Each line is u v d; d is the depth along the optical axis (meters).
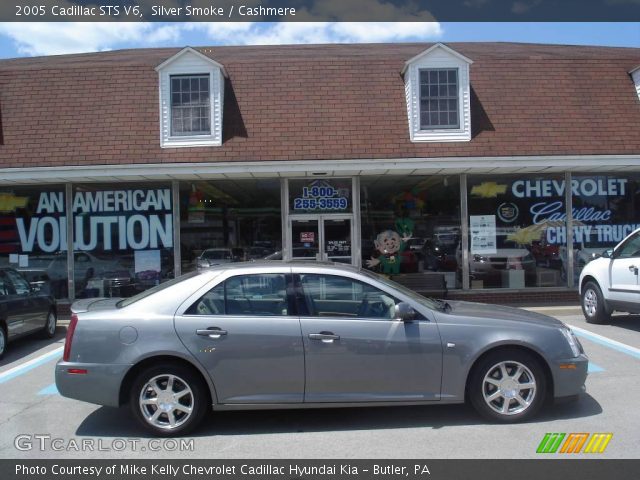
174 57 12.19
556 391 5.38
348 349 5.24
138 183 12.70
